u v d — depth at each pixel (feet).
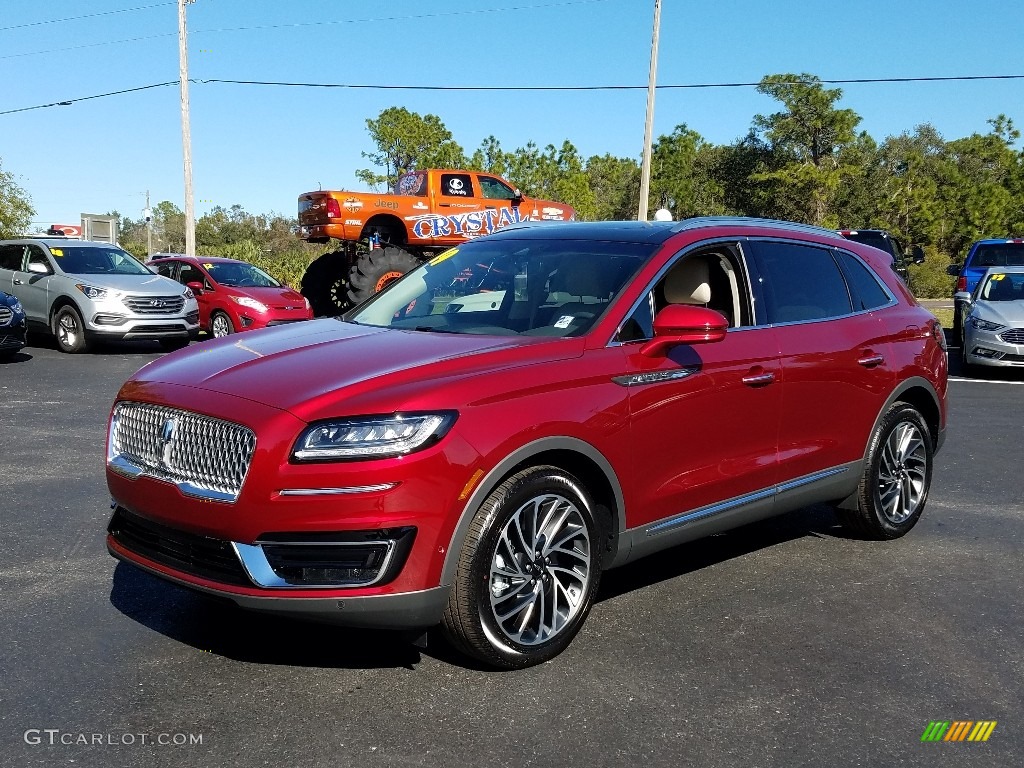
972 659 12.64
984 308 42.63
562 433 11.93
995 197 203.10
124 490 12.03
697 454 13.91
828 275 17.03
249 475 10.64
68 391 34.35
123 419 12.41
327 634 12.98
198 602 14.07
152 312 47.60
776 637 13.23
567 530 12.35
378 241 54.08
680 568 16.28
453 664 12.09
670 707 11.05
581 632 13.26
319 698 11.09
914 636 13.38
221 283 54.29
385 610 10.80
